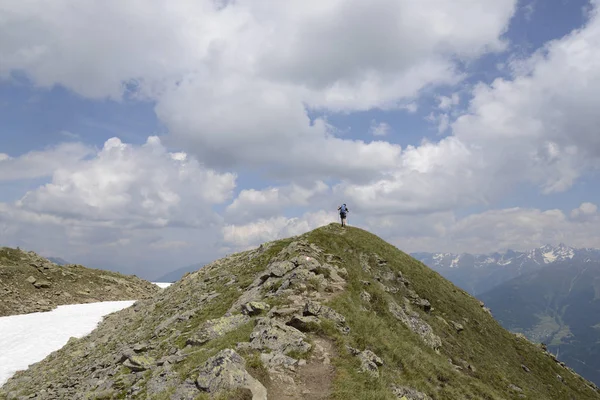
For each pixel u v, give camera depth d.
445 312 50.69
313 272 36.78
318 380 19.33
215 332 26.78
